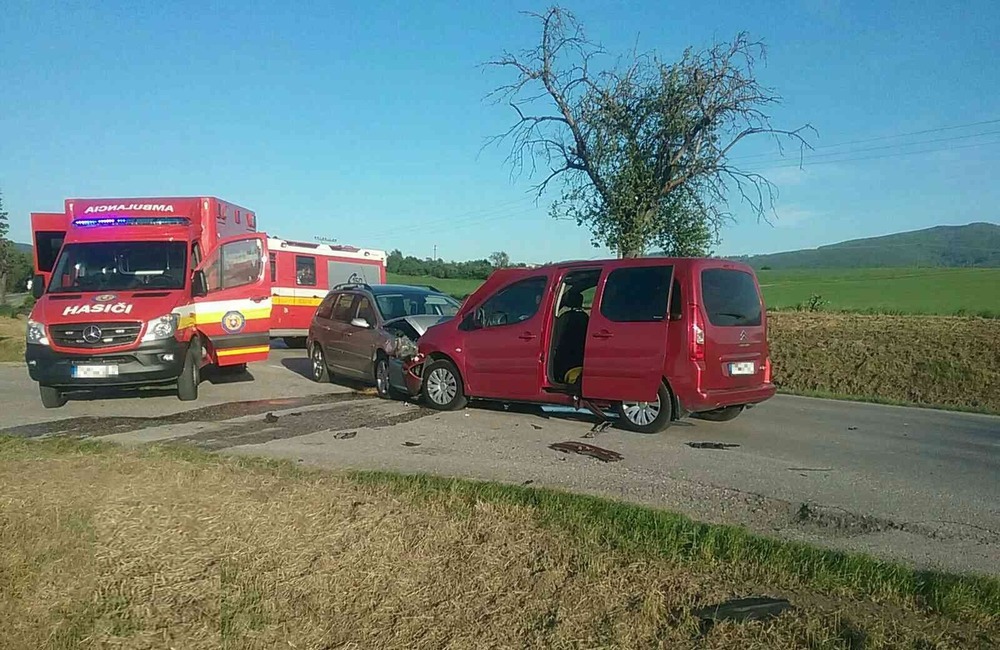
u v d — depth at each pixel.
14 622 4.18
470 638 3.99
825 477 7.30
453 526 5.42
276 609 4.31
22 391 13.01
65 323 10.77
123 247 12.20
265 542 5.17
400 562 4.85
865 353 17.70
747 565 4.77
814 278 65.81
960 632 3.96
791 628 3.98
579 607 4.25
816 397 13.21
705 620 4.09
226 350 12.93
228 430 9.46
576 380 9.82
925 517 6.11
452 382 10.77
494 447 8.49
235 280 13.09
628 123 22.33
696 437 9.11
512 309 10.34
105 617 4.23
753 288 9.73
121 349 10.81
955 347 17.61
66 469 6.93
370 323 12.66
